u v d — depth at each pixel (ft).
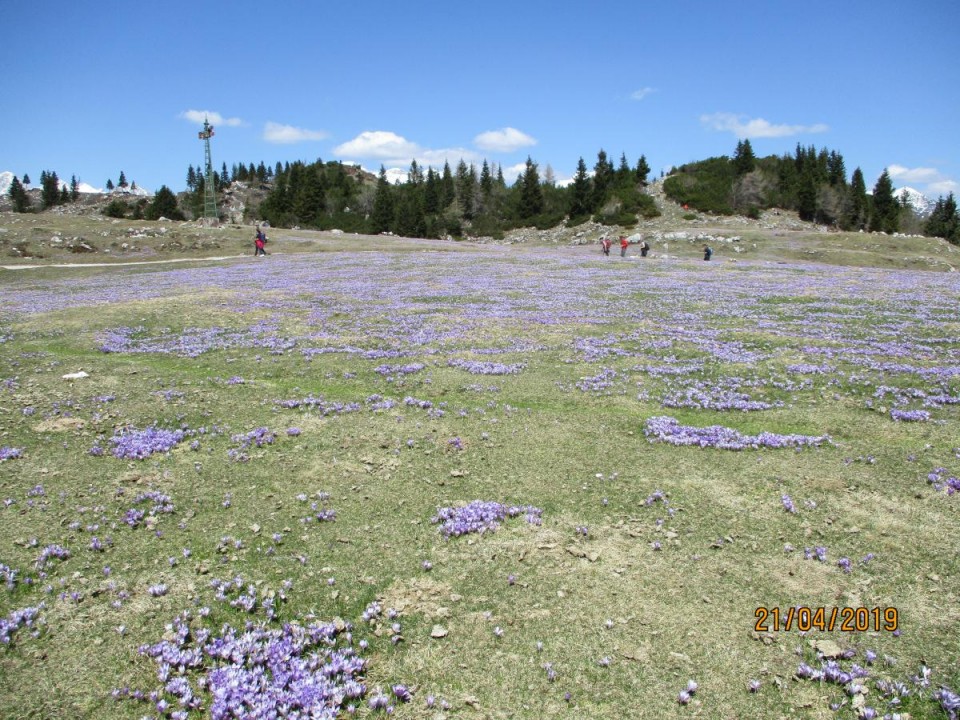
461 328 68.18
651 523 27.17
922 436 35.45
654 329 66.64
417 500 29.53
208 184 320.91
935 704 17.57
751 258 223.10
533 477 31.73
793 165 443.32
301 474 32.17
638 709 17.61
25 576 23.41
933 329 64.03
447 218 441.27
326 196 506.48
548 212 434.71
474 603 22.17
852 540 25.36
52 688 18.22
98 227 225.76
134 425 38.50
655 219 359.05
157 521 27.50
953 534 25.39
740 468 32.07
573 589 22.79
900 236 254.27
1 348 59.57
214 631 20.79
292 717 17.37
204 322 71.46
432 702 17.94
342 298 90.74
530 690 18.31
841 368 49.80
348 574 23.88
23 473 31.76
